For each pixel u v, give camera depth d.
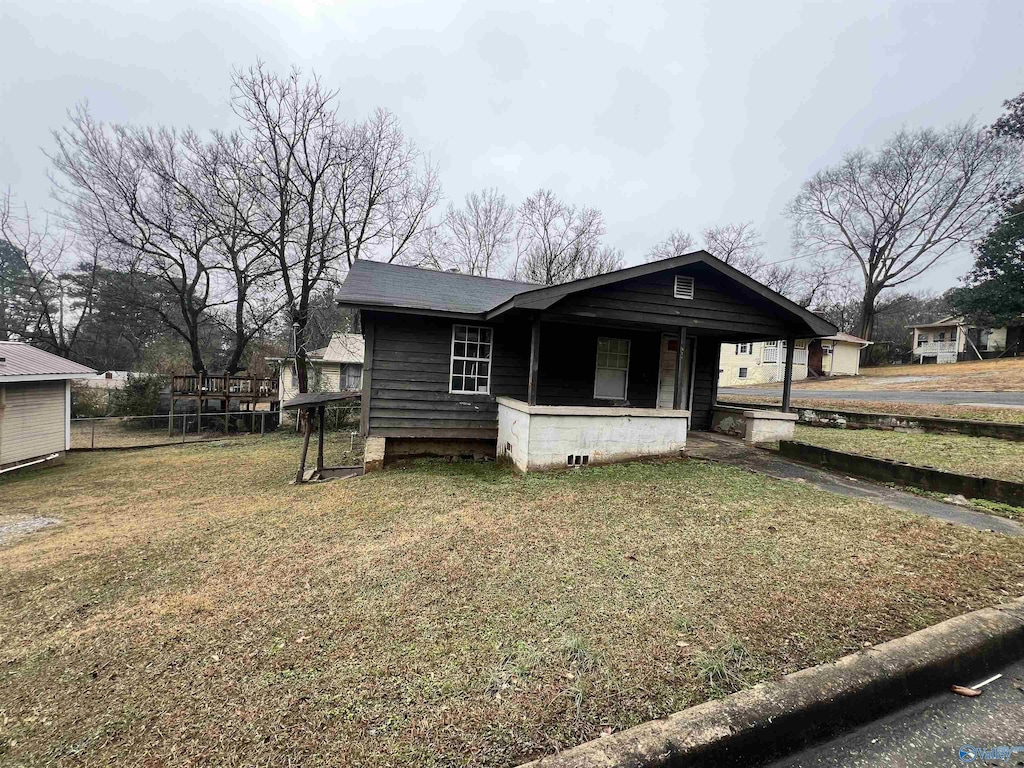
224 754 1.72
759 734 1.73
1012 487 4.52
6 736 1.88
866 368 29.41
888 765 1.69
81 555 4.13
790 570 3.16
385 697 1.99
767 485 5.49
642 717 1.80
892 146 28.09
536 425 6.60
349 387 20.86
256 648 2.43
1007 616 2.44
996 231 23.70
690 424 9.97
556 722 1.79
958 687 2.11
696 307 7.30
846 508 4.57
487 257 27.08
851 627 2.42
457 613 2.71
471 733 1.76
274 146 16.20
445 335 8.52
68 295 21.25
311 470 8.54
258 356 24.42
